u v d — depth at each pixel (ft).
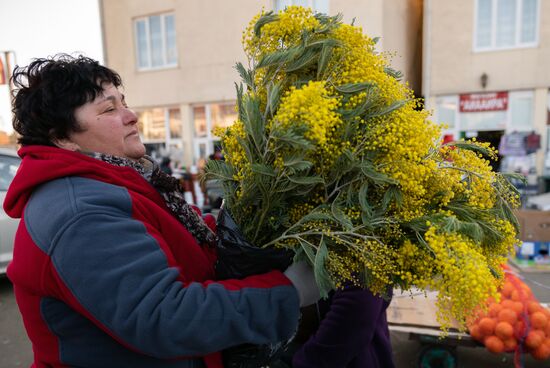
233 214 3.36
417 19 31.12
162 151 34.30
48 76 3.02
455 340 7.68
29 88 3.10
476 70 27.50
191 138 34.45
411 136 2.94
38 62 3.17
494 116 27.96
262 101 3.21
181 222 3.43
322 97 2.74
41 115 3.02
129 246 2.54
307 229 3.05
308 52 3.14
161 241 2.79
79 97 3.03
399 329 7.86
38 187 2.83
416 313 8.34
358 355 4.31
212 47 31.86
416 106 3.41
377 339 4.59
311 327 4.77
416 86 31.60
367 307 4.02
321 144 2.82
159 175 3.43
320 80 3.17
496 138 28.17
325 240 2.96
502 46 27.17
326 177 3.11
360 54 3.22
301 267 2.98
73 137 3.14
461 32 27.40
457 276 2.41
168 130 35.40
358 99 3.04
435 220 2.83
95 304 2.44
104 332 2.77
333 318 4.08
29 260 2.59
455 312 2.63
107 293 2.43
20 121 3.12
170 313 2.44
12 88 3.18
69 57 3.29
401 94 3.35
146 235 2.69
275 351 3.54
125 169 3.13
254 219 3.23
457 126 28.68
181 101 33.81
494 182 3.39
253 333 2.70
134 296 2.43
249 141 3.05
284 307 2.81
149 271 2.53
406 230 3.01
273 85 3.13
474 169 3.21
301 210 3.18
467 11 27.04
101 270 2.44
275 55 3.06
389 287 3.49
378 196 3.12
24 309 2.83
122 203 2.76
